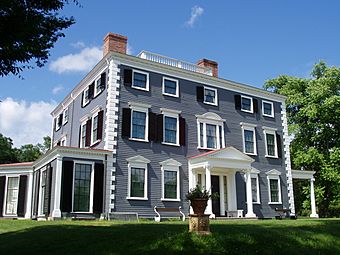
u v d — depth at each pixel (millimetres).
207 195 12094
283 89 42750
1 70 9688
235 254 10992
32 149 58219
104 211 22734
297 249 12383
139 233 12242
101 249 10703
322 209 41750
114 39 27531
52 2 9898
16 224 17375
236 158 26406
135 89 25734
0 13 9094
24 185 28469
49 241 12117
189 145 27219
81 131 29000
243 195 28594
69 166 22125
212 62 31875
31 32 9414
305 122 41125
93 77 28312
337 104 36844
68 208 21578
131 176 24219
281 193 31453
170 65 27484
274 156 31953
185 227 13930
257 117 31969
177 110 27250
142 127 25547
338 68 39469
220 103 29875
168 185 25609
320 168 39250
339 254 12922
